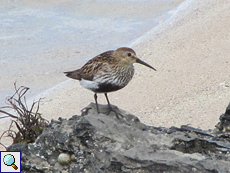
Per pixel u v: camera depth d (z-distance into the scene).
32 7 22.67
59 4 23.20
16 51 17.98
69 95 14.66
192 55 16.77
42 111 13.45
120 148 8.48
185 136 8.91
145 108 13.30
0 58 17.38
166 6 23.00
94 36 19.47
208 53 16.77
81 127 8.82
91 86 9.71
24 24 20.56
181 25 20.05
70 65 16.78
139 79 15.33
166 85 14.71
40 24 20.67
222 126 9.92
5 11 22.02
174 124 12.12
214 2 22.53
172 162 7.95
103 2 23.62
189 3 23.03
